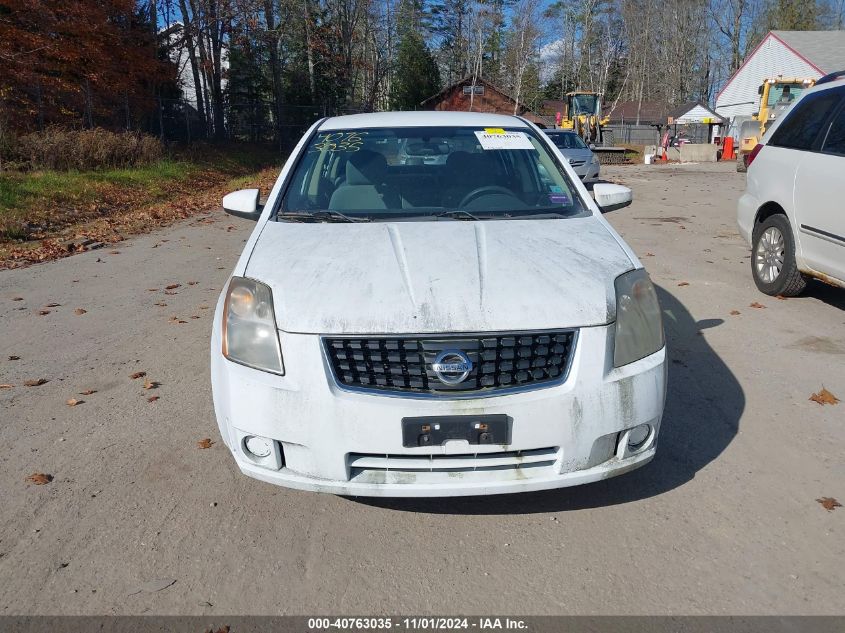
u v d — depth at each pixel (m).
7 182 13.48
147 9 26.98
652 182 19.84
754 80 46.31
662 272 7.66
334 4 44.31
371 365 2.70
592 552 2.85
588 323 2.76
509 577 2.70
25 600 2.58
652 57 75.69
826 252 5.61
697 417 4.03
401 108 56.78
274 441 2.77
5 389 4.55
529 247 3.21
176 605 2.56
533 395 2.69
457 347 2.68
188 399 4.37
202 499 3.24
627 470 2.88
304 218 3.68
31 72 19.52
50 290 7.20
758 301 6.40
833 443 3.70
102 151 18.33
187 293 7.04
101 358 5.13
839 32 43.78
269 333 2.79
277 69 38.78
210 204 15.39
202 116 32.94
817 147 5.86
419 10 66.69
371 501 3.24
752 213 6.77
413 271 2.96
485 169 4.14
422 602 2.57
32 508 3.18
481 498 3.26
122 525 3.04
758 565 2.74
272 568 2.76
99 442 3.80
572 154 17.61
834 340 5.29
